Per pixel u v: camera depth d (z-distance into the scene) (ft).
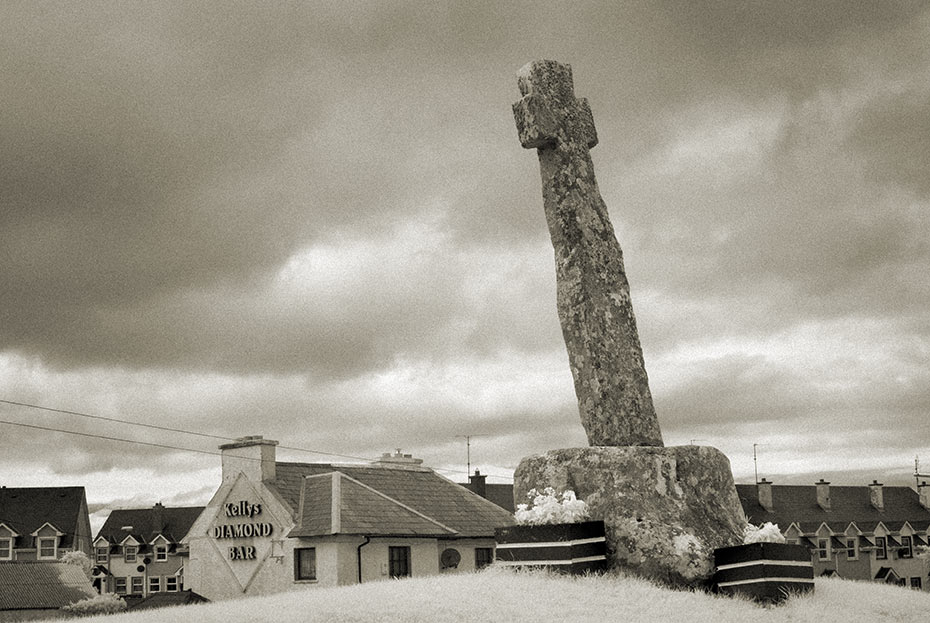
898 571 337.11
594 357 90.22
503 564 85.25
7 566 179.01
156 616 76.95
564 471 88.02
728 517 89.30
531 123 93.45
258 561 181.06
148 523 347.36
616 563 84.33
